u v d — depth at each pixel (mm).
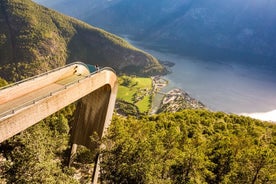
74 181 40938
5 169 39781
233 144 73812
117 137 58812
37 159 40906
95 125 67312
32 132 49750
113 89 67438
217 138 87000
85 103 68438
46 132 53625
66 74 61344
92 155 63281
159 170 50219
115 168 49938
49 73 56031
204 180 56062
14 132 40406
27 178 36656
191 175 52906
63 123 77438
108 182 51375
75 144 69500
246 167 54938
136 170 45531
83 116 68750
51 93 46938
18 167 37719
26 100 47250
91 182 63031
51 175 37844
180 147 72312
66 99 51125
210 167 59000
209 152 69688
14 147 49625
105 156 53062
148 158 48938
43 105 45344
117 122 70438
